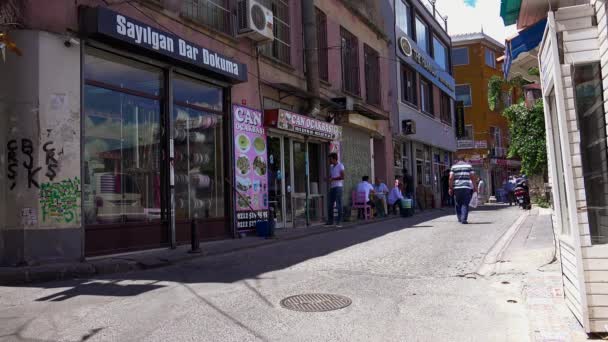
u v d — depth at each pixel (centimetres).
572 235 436
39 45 786
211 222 1138
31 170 775
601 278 416
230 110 1216
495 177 4228
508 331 466
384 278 684
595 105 425
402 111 2377
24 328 469
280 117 1309
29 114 779
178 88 1082
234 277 696
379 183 1925
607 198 420
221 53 1153
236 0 1253
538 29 634
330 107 1650
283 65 1441
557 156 507
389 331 466
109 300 569
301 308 537
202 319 496
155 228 984
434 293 603
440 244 993
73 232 807
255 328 470
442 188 2903
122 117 938
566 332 432
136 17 953
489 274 702
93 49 880
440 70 3086
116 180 917
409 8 2652
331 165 1512
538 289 595
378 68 2145
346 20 1872
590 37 427
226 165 1205
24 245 762
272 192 1373
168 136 1026
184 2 1099
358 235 1195
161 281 673
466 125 4141
